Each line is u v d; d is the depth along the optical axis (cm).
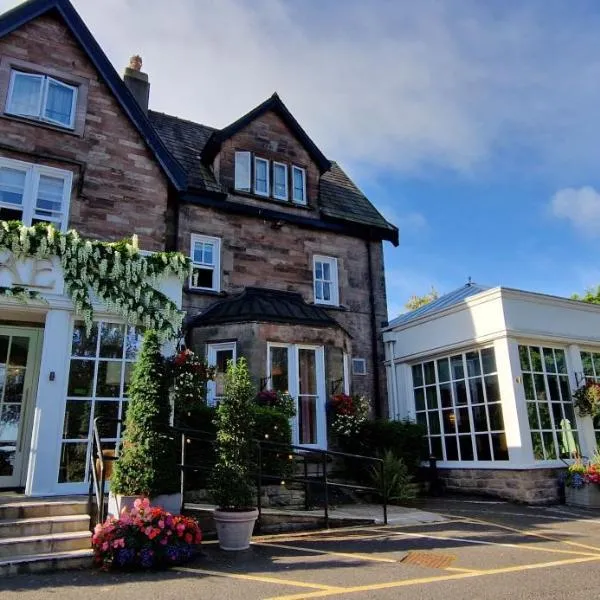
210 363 1111
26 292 772
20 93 1055
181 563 544
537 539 672
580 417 1149
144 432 634
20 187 1013
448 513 892
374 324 1463
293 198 1423
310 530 738
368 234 1535
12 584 466
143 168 1148
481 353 1173
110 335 840
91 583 468
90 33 1129
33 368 907
